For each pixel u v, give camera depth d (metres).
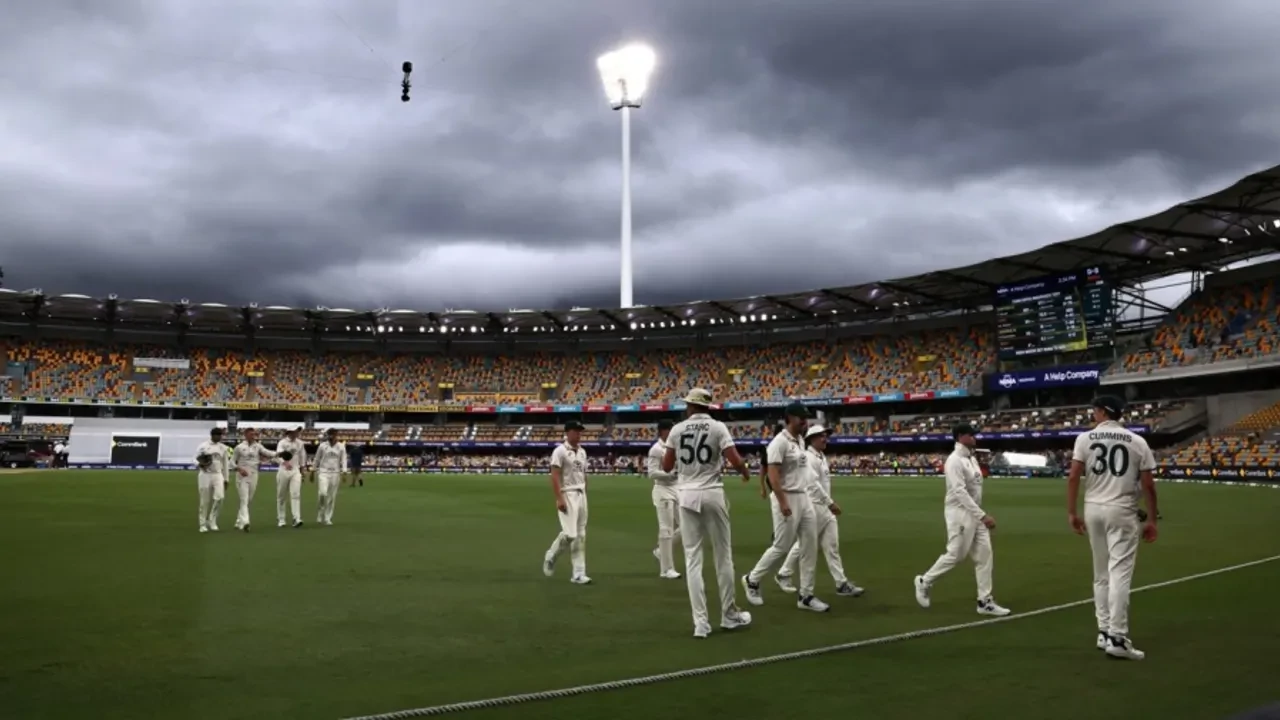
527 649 6.98
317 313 69.62
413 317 71.62
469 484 39.53
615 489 36.00
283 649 6.93
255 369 74.38
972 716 5.10
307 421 73.00
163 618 8.14
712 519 7.66
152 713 5.21
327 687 5.80
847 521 20.20
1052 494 31.17
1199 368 46.78
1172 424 48.75
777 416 70.56
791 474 8.91
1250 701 5.40
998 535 16.55
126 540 14.80
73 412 67.56
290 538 15.36
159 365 71.50
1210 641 7.12
